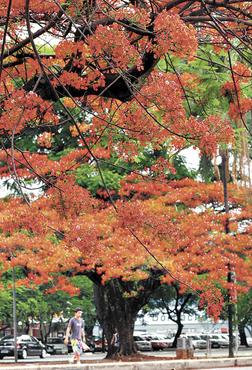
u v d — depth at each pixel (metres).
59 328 83.94
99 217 27.12
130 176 27.86
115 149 9.05
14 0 7.52
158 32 7.05
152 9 7.47
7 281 40.31
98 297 34.72
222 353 44.94
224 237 28.22
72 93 8.27
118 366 22.23
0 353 50.00
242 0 7.61
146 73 7.90
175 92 7.61
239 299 39.25
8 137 7.74
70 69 8.12
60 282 28.72
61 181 8.61
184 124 7.65
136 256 26.88
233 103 9.16
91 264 27.67
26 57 8.34
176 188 29.28
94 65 8.18
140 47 8.12
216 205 31.05
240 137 11.78
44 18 8.09
